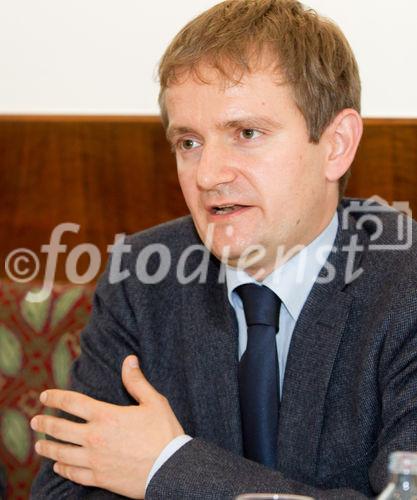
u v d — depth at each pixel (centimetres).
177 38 365
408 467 254
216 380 389
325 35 372
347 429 363
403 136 557
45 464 389
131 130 580
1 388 484
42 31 588
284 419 368
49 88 593
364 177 561
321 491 333
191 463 344
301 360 372
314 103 362
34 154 588
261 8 369
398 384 353
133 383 371
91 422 362
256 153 356
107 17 584
